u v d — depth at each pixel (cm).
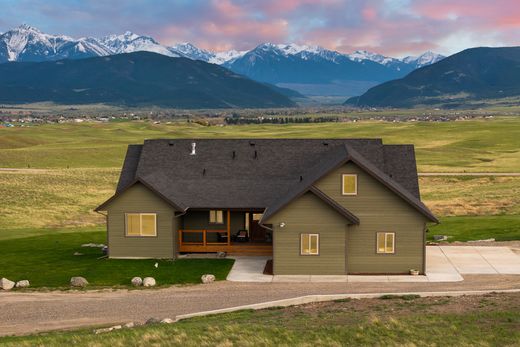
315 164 4472
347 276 3634
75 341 2262
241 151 4628
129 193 4066
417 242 3697
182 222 4384
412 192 4172
